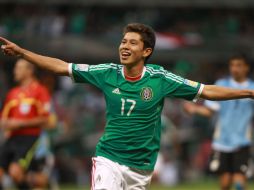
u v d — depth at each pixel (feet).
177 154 164.45
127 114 61.82
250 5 254.06
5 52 60.64
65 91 198.59
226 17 252.62
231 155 96.02
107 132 62.49
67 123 167.63
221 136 96.43
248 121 95.61
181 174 163.84
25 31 230.89
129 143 61.82
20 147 100.07
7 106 101.35
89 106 190.19
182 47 224.74
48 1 243.60
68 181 160.86
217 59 225.76
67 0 244.22
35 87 100.83
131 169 61.93
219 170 96.89
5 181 132.36
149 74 62.08
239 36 238.68
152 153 62.59
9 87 211.41
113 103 62.03
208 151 167.32
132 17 251.19
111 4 245.86
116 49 223.30
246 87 96.27
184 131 173.37
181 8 253.65
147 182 63.05
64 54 219.61
